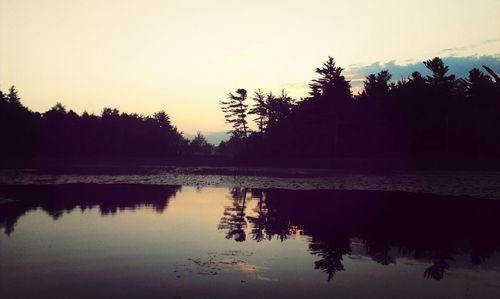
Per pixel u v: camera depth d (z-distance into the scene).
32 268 9.71
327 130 66.50
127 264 10.06
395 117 59.34
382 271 9.64
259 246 12.09
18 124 81.69
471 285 8.65
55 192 26.38
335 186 31.25
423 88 59.22
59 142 87.75
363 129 63.19
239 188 29.75
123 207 19.89
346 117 64.69
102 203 21.23
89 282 8.68
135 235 13.54
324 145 68.69
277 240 12.96
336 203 21.78
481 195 25.42
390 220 16.70
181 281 8.76
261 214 18.14
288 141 73.31
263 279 8.96
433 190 28.34
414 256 10.99
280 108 86.88
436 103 57.12
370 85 72.38
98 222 15.92
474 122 52.16
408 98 59.16
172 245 12.13
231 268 9.75
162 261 10.34
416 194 25.98
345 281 8.86
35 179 36.91
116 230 14.37
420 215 17.88
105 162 74.50
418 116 57.69
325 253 11.29
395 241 12.88
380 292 8.20
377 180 36.09
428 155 58.19
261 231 14.38
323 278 9.06
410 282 8.84
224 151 149.38
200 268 9.73
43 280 8.83
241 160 66.38
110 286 8.45
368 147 63.84
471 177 38.81
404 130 58.62
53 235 13.46
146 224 15.58
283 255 11.08
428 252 11.41
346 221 16.41
